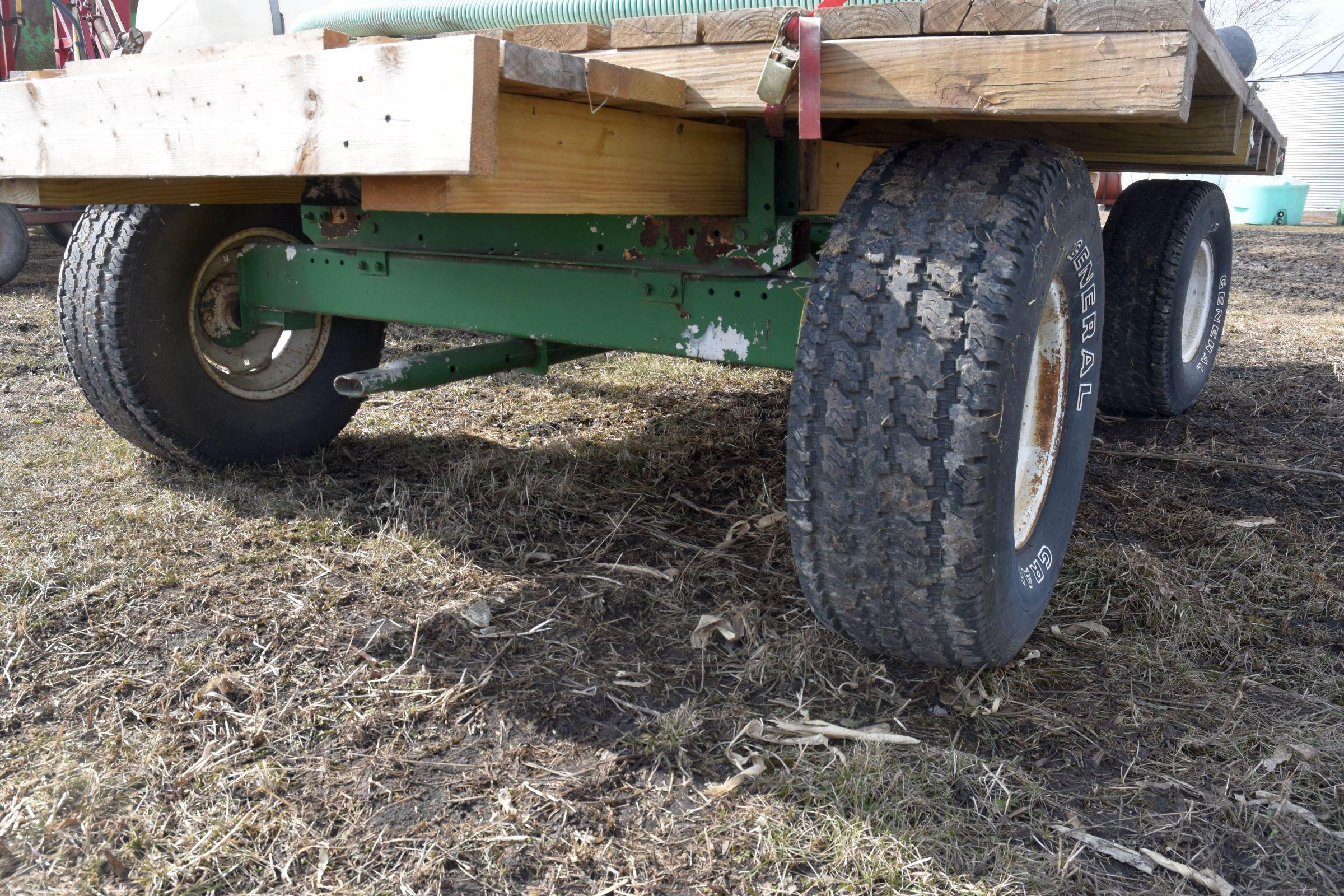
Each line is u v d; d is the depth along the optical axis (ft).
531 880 4.85
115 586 7.63
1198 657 7.16
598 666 6.76
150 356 9.36
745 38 5.40
